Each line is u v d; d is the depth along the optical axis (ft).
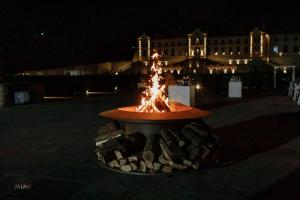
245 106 43.24
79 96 67.97
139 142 15.67
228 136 23.21
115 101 54.13
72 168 15.84
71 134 24.56
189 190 12.96
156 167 14.78
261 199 12.05
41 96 54.29
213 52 255.50
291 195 12.37
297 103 44.65
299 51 243.60
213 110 38.83
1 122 30.86
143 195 12.49
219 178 14.30
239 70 197.88
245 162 16.67
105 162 15.79
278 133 24.20
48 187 13.38
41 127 27.84
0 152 19.04
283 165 16.10
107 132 17.63
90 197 12.35
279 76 97.19
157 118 15.56
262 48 243.19
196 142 15.35
